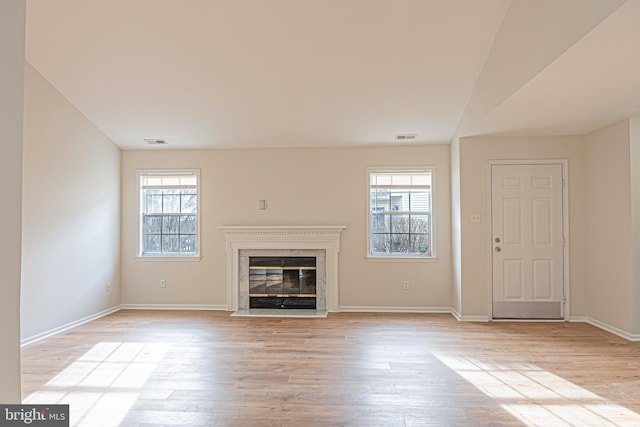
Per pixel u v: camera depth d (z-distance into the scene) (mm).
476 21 4238
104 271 6473
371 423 2912
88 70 5012
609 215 5430
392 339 5039
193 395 3389
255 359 4289
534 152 6012
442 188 6656
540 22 3518
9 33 1500
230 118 6004
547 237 6027
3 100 1477
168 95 5480
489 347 4711
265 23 4254
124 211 6965
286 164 6855
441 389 3514
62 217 5547
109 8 4082
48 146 5301
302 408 3146
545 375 3836
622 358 4316
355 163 6777
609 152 5406
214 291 6871
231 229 6738
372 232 6801
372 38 4441
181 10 4102
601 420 2971
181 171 6957
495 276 6059
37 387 3566
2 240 1478
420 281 6641
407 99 5508
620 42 2986
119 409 3135
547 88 3941
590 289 5879
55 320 5395
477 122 5234
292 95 5445
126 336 5207
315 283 6781
